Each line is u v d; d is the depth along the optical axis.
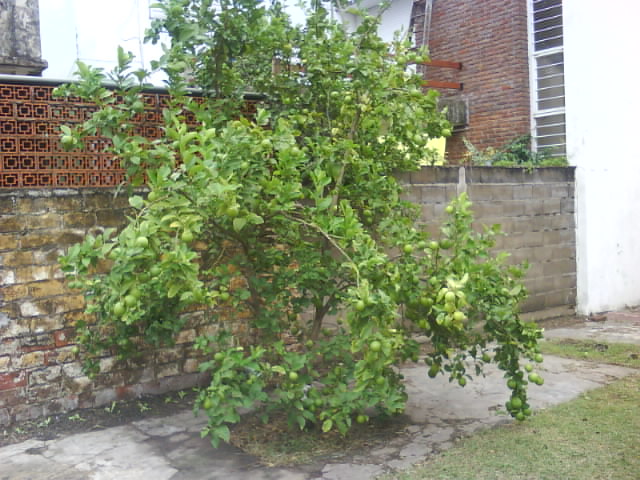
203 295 3.47
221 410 3.80
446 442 4.41
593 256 8.92
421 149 5.51
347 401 4.11
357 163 4.89
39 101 4.91
